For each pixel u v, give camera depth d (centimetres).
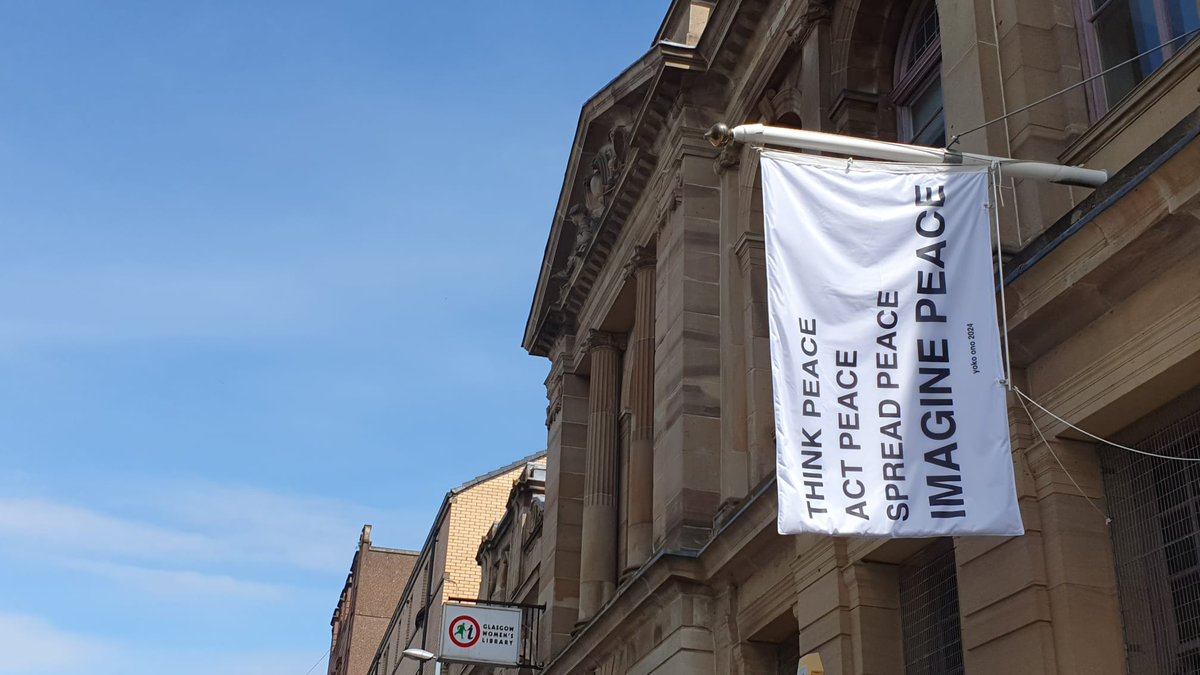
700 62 2156
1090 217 994
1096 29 1232
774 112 1981
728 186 2050
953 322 1001
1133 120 1105
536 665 2570
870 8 1730
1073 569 1034
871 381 990
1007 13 1262
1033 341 1105
